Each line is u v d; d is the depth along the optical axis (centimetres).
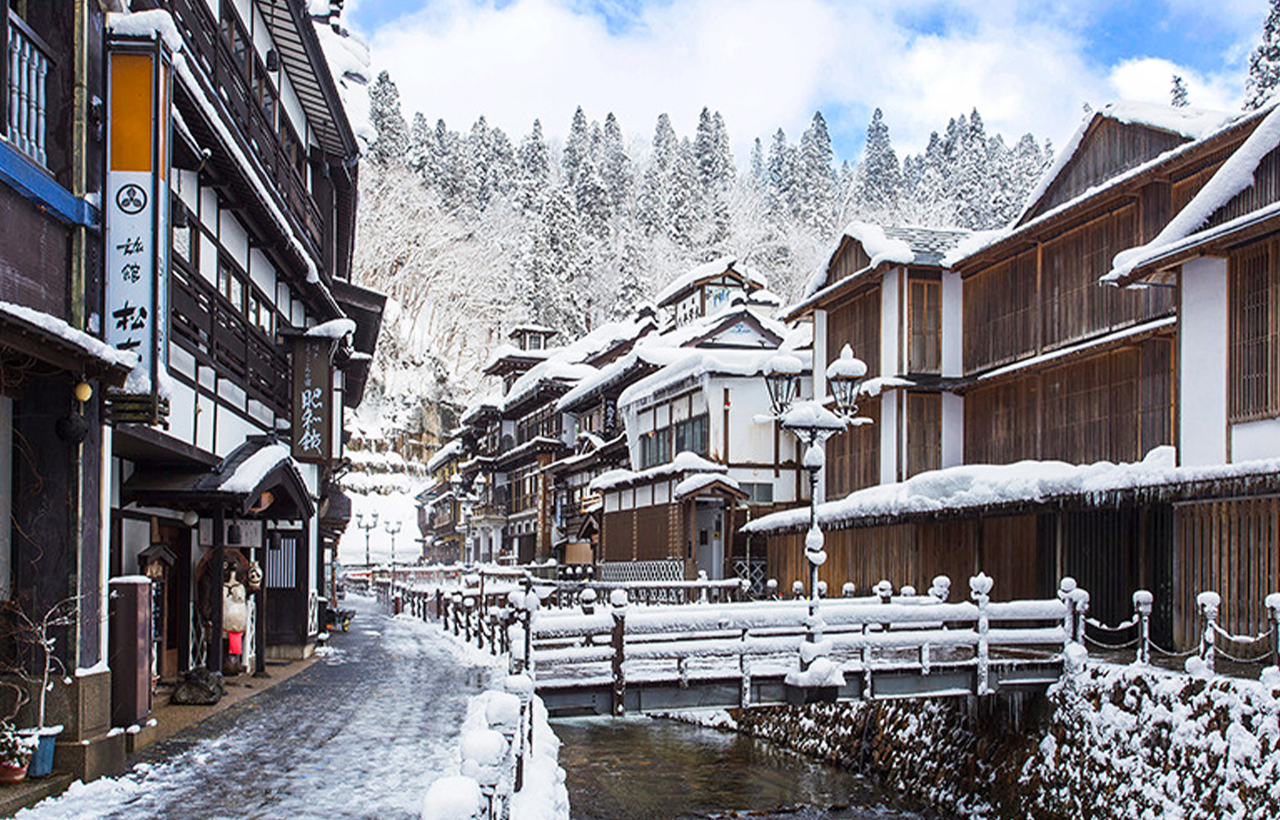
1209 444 1677
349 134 2428
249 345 1711
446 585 4247
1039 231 2406
